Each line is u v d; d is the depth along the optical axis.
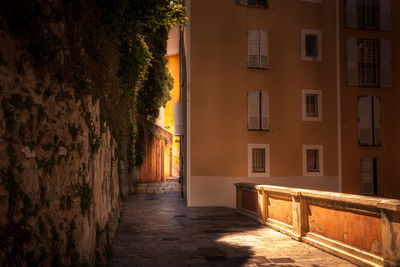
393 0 15.16
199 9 13.23
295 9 14.05
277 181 13.37
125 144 13.36
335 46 14.34
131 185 16.08
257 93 13.32
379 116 14.59
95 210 4.36
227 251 5.89
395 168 14.67
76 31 3.42
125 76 8.25
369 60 15.02
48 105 2.63
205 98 13.09
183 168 14.89
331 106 14.14
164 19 7.37
